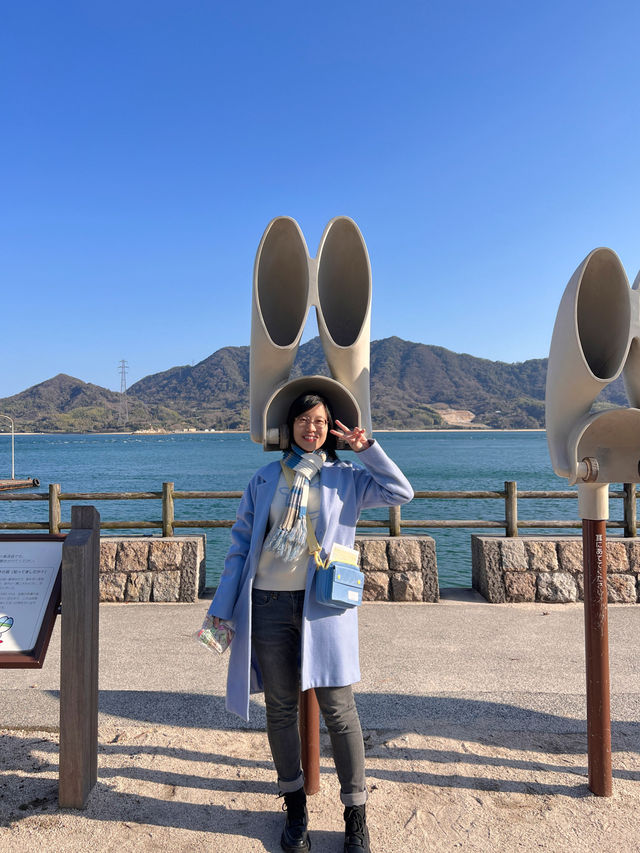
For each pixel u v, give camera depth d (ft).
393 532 16.85
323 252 7.28
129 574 16.49
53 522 17.03
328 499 6.56
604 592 7.09
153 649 12.58
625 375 7.77
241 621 6.44
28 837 6.28
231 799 7.06
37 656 6.56
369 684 10.54
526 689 10.35
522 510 67.62
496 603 16.12
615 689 10.28
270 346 6.68
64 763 6.77
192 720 9.08
